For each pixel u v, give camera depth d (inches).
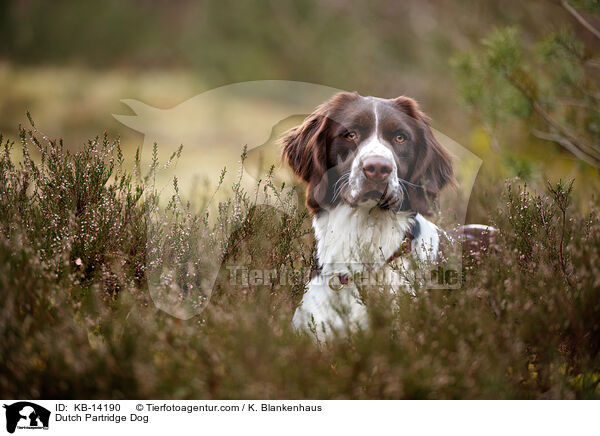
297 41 741.9
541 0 313.4
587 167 277.7
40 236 165.2
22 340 131.3
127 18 1047.0
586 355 144.0
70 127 522.3
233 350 129.0
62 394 125.8
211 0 901.8
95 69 999.6
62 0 1048.8
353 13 694.5
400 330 144.2
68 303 144.3
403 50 616.7
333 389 125.8
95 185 181.3
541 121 279.1
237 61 824.3
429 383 125.4
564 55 254.5
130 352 126.9
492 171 264.4
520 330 140.8
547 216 180.2
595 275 148.6
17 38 1016.2
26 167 183.9
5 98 713.6
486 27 414.6
